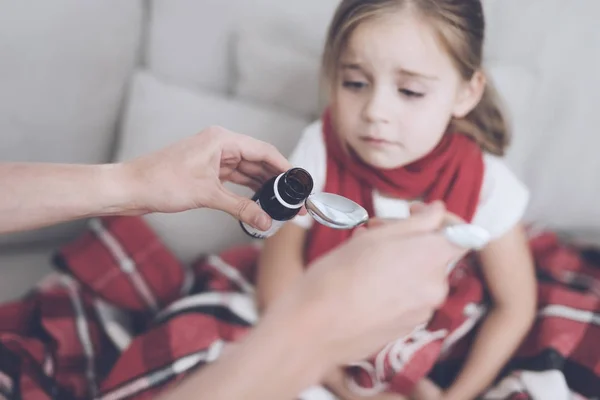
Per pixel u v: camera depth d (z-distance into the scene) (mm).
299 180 501
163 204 554
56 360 693
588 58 811
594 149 830
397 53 616
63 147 832
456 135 696
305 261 696
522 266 701
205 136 554
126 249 778
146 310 772
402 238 457
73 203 553
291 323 414
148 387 647
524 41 805
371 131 645
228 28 830
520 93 783
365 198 680
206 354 660
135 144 803
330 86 680
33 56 792
